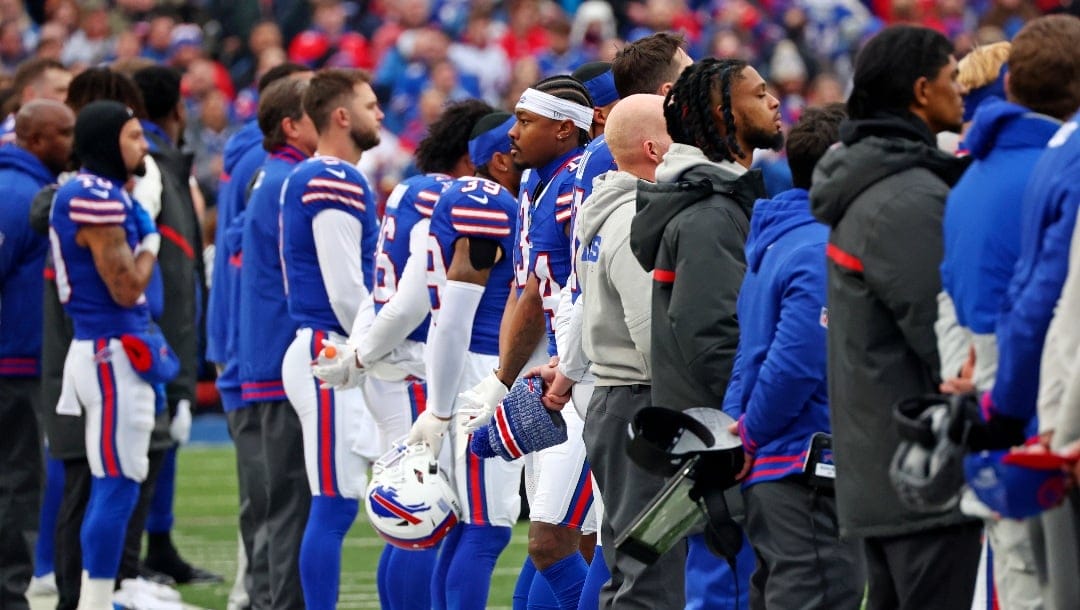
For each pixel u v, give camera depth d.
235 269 26.88
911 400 13.34
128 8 66.50
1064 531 13.02
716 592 18.00
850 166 14.38
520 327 20.05
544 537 20.31
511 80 61.25
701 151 17.30
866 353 14.37
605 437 18.14
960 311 13.68
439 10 68.56
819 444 16.17
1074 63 13.75
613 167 19.31
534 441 19.39
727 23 67.31
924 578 14.23
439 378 20.83
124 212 24.38
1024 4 67.56
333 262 22.95
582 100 20.28
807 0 69.31
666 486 16.12
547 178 20.36
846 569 16.41
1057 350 12.55
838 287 14.55
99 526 24.61
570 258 19.88
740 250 16.77
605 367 18.14
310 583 22.98
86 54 66.06
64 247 24.31
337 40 66.50
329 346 21.91
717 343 16.55
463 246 20.78
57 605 26.34
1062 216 12.66
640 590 17.77
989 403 13.17
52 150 26.47
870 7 72.44
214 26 65.12
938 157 14.39
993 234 13.49
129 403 24.61
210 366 55.34
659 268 17.03
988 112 13.68
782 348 15.90
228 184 27.95
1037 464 12.25
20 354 25.64
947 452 12.88
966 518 14.06
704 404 16.86
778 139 17.33
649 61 19.92
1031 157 13.54
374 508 20.91
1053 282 12.68
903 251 14.02
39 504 25.81
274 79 28.16
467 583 21.02
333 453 22.92
